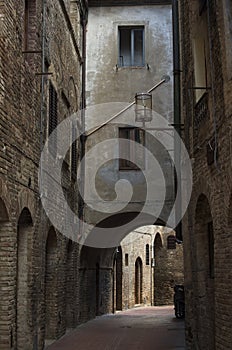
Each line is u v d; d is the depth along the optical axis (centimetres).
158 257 3672
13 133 1004
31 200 1143
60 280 1523
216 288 1006
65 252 1616
